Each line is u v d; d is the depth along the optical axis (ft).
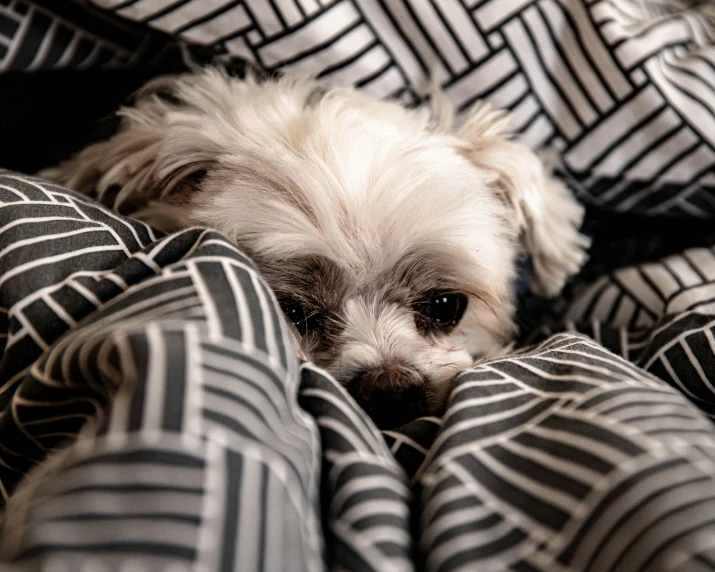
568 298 4.39
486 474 1.95
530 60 3.95
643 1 4.36
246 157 3.25
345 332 3.32
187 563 1.49
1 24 3.64
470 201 3.42
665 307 3.53
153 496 1.54
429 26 3.82
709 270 3.61
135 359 1.73
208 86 3.74
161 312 1.96
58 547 1.47
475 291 3.61
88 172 3.84
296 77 3.73
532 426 2.08
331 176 3.13
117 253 2.47
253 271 2.22
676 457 1.77
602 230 4.73
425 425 2.48
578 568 1.67
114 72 4.25
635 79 3.84
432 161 3.37
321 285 3.25
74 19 3.79
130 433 1.60
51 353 2.01
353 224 3.14
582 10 3.89
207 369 1.74
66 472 1.61
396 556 1.76
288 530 1.63
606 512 1.70
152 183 3.58
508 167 3.87
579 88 3.99
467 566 1.73
